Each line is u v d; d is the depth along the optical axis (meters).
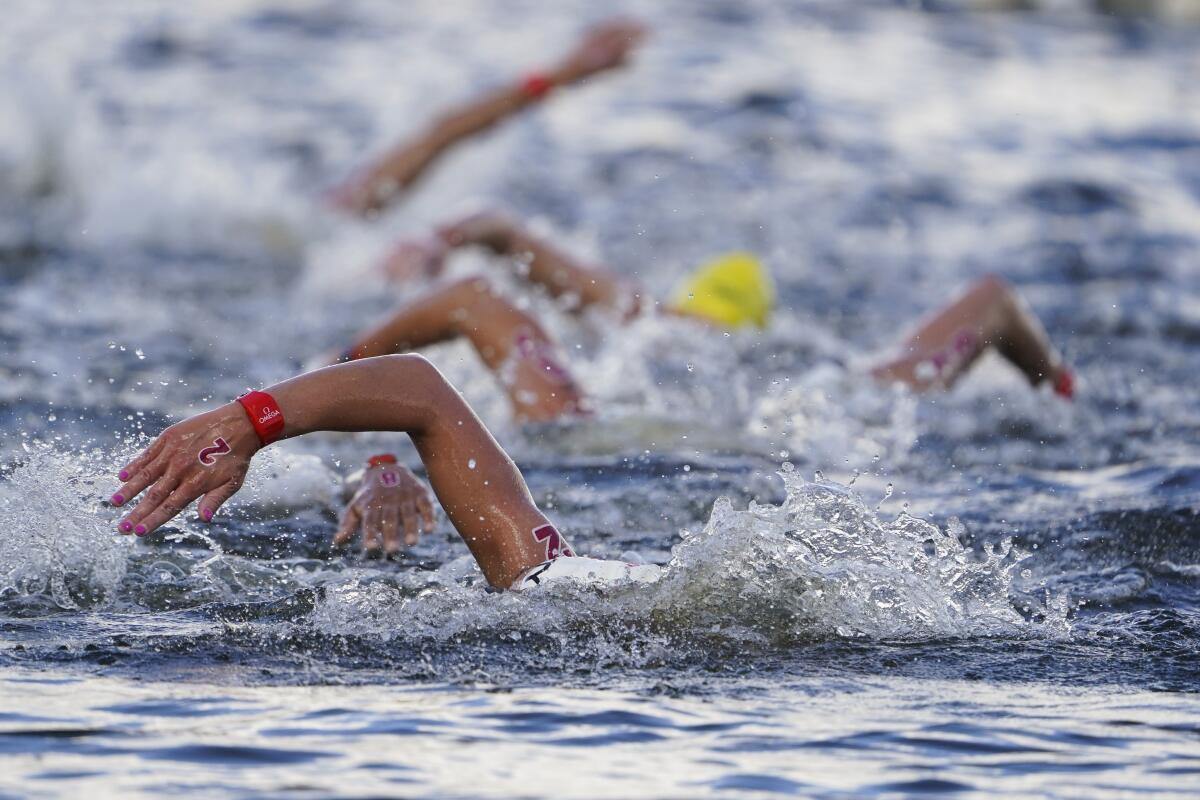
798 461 20.16
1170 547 15.84
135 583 13.76
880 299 34.28
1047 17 97.69
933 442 21.53
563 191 45.41
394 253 27.59
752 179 47.72
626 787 9.40
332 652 12.01
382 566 14.73
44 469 14.28
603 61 36.19
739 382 25.22
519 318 21.23
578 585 12.99
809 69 69.88
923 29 88.50
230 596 13.57
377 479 15.32
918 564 13.86
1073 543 15.99
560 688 11.29
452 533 15.98
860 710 10.98
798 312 32.22
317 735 10.12
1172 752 10.22
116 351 25.36
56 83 45.41
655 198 44.91
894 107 61.38
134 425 19.80
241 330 28.28
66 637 12.24
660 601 12.98
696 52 72.56
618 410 21.30
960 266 37.91
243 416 11.92
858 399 23.09
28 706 10.52
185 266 34.94
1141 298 34.06
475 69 65.19
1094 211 44.91
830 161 50.59
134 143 47.25
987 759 10.04
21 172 41.81
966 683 11.69
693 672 11.77
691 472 18.73
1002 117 60.75
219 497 11.76
